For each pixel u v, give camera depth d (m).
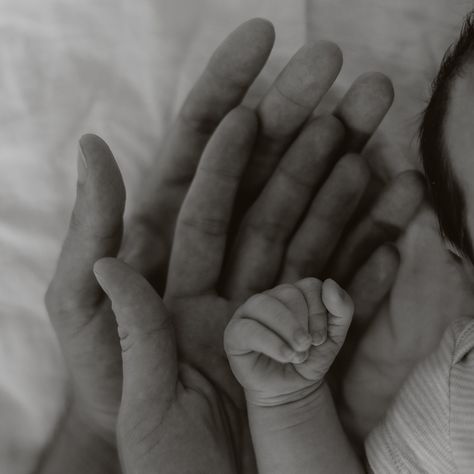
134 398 0.78
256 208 0.92
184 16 1.00
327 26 0.99
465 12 0.97
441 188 0.84
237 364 0.77
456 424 0.82
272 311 0.73
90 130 0.99
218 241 0.90
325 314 0.75
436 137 0.82
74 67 1.00
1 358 0.95
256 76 0.91
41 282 0.97
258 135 0.91
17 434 0.95
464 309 0.93
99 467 0.93
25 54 1.00
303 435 0.80
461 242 0.85
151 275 0.96
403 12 0.98
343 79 0.97
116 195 0.77
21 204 0.98
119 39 1.00
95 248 0.80
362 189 0.91
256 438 0.81
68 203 0.98
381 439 0.86
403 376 0.94
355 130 0.90
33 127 0.99
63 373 0.96
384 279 0.92
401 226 0.93
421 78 0.97
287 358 0.71
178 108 0.99
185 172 0.96
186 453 0.77
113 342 0.88
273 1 1.00
